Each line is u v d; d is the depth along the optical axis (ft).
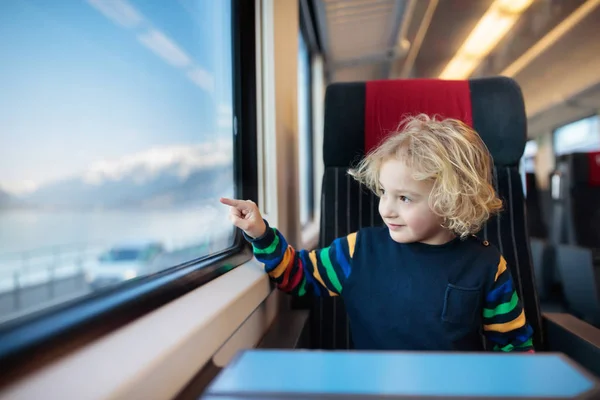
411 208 2.02
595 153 8.47
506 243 3.00
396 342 2.18
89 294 1.49
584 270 6.48
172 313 1.67
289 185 4.48
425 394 0.80
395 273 2.25
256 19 3.80
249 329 2.41
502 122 3.16
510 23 8.45
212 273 2.35
